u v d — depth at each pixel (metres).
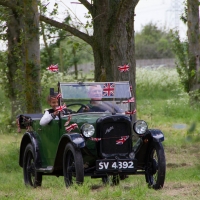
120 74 52.19
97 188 33.66
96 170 30.55
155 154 32.38
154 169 32.09
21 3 56.78
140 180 35.69
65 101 33.22
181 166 45.56
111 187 32.19
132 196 28.81
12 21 70.38
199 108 86.38
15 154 53.12
